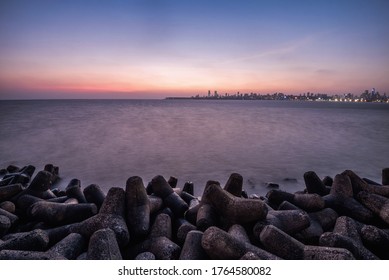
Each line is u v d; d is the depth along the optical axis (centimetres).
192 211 710
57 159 2333
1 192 785
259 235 559
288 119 6794
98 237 479
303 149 2900
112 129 4334
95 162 2236
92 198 827
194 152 2684
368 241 555
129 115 7775
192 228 602
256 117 7438
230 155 2573
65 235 614
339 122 6038
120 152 2642
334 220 698
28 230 692
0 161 2256
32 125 4722
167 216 651
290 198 802
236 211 591
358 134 4084
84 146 2905
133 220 609
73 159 2338
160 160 2342
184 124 5312
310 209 733
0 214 686
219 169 2081
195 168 2106
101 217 576
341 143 3291
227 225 608
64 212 690
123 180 1788
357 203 717
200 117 7262
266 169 2092
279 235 499
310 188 905
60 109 10988
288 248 491
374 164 2297
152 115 7931
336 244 512
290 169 2105
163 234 603
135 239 606
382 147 3048
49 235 611
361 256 513
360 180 813
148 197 718
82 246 551
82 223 583
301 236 620
